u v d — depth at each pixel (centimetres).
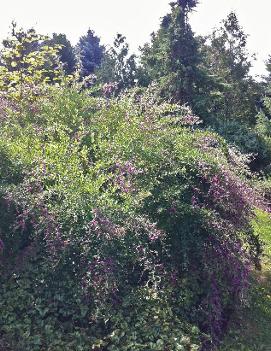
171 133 528
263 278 571
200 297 438
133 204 420
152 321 398
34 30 785
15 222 396
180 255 441
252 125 1856
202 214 439
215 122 1655
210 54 1934
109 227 379
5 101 627
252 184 531
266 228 727
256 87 1903
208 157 482
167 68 1720
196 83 1717
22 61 742
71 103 582
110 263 371
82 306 392
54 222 384
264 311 493
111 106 581
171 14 1762
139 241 397
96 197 409
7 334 374
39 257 413
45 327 381
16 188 413
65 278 398
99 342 371
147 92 610
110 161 460
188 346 380
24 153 464
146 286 406
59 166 435
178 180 468
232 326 454
